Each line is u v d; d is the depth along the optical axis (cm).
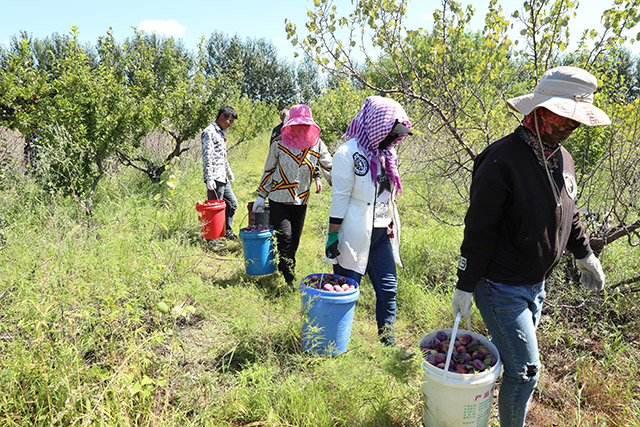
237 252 524
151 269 326
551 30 347
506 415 201
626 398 256
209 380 252
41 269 274
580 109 168
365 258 297
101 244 371
